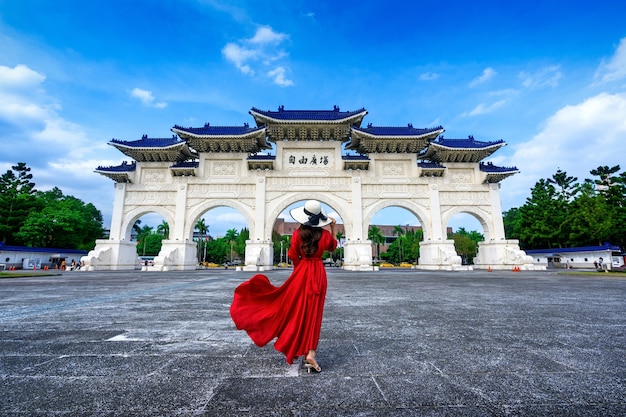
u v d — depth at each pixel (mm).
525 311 5910
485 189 31656
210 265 58375
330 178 31109
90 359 3027
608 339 3779
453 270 28094
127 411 1970
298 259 3170
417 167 31344
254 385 2389
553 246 44844
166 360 3004
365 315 5488
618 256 35250
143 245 71250
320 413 1938
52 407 2010
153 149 30438
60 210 42719
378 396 2184
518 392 2238
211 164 31281
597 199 38781
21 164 42688
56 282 13562
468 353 3211
